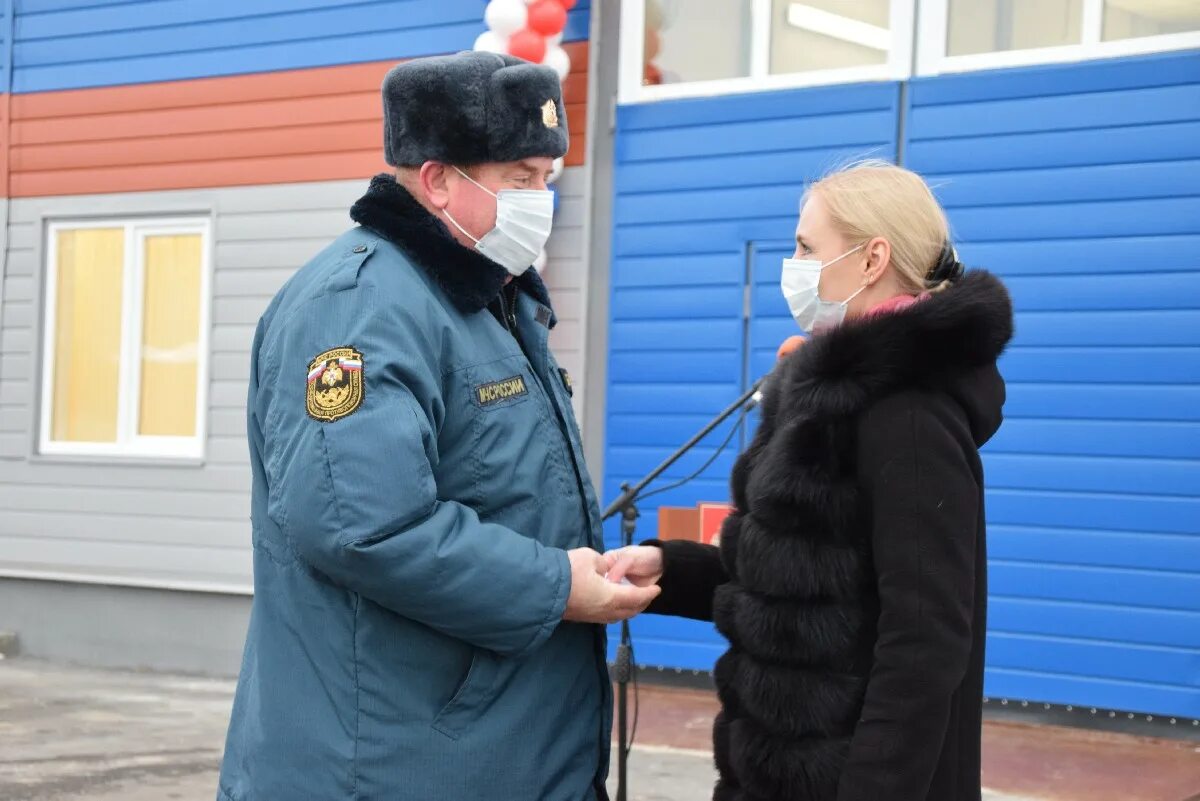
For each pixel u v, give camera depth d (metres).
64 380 7.25
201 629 6.64
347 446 1.67
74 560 7.04
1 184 7.32
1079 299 5.09
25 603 7.04
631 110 5.92
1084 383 5.08
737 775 1.88
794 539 1.80
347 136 6.48
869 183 1.99
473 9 6.15
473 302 1.88
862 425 1.78
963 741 1.83
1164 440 4.94
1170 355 4.93
